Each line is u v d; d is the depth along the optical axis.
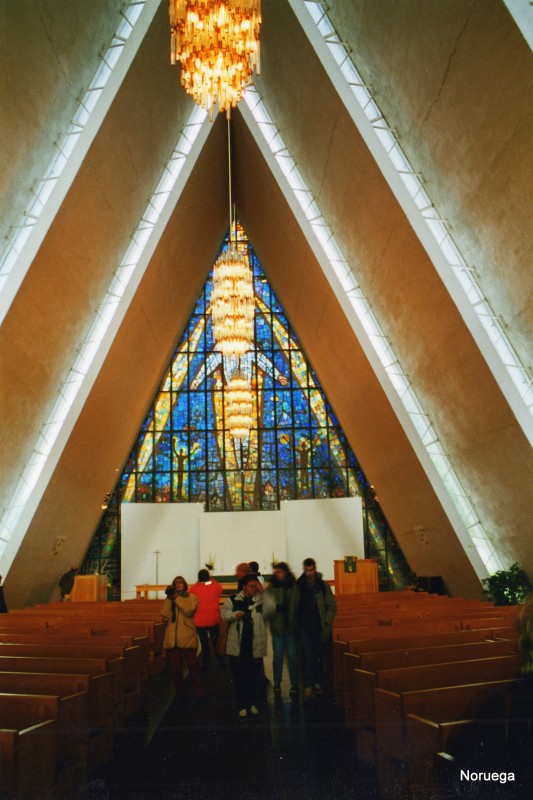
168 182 18.06
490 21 9.51
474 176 11.90
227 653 7.78
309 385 26.09
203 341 26.41
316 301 19.58
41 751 4.69
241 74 9.24
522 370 13.49
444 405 16.02
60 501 19.09
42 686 5.85
